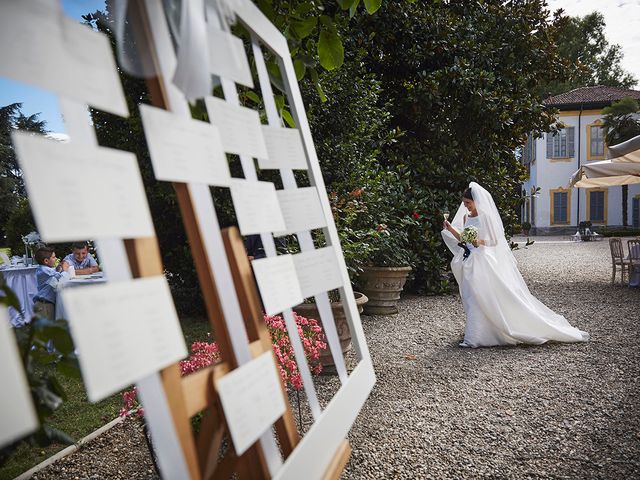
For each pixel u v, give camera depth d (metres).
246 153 1.22
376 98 7.70
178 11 1.09
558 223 34.50
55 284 5.34
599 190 33.88
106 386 0.63
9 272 7.29
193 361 2.70
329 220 1.77
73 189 0.66
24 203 13.52
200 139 1.02
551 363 4.70
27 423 0.55
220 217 6.87
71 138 0.71
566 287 9.58
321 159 6.94
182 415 0.86
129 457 3.03
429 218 8.88
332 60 2.56
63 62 0.71
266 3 2.34
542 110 10.12
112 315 0.67
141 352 0.71
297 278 1.40
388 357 5.09
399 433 3.26
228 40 1.24
